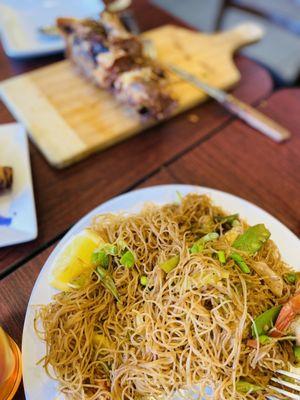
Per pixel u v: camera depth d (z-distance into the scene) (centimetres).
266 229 25
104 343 23
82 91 42
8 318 25
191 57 47
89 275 24
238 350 21
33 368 21
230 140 38
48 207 31
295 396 20
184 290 22
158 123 39
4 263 27
